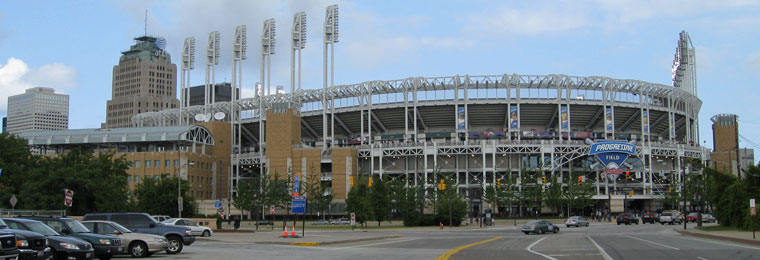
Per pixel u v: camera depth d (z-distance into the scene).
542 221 65.88
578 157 125.31
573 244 42.25
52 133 132.50
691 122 151.38
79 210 65.31
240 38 150.75
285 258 30.45
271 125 128.88
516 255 32.12
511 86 130.38
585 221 87.38
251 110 146.38
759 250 35.06
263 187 108.62
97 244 27.91
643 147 126.94
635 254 32.19
